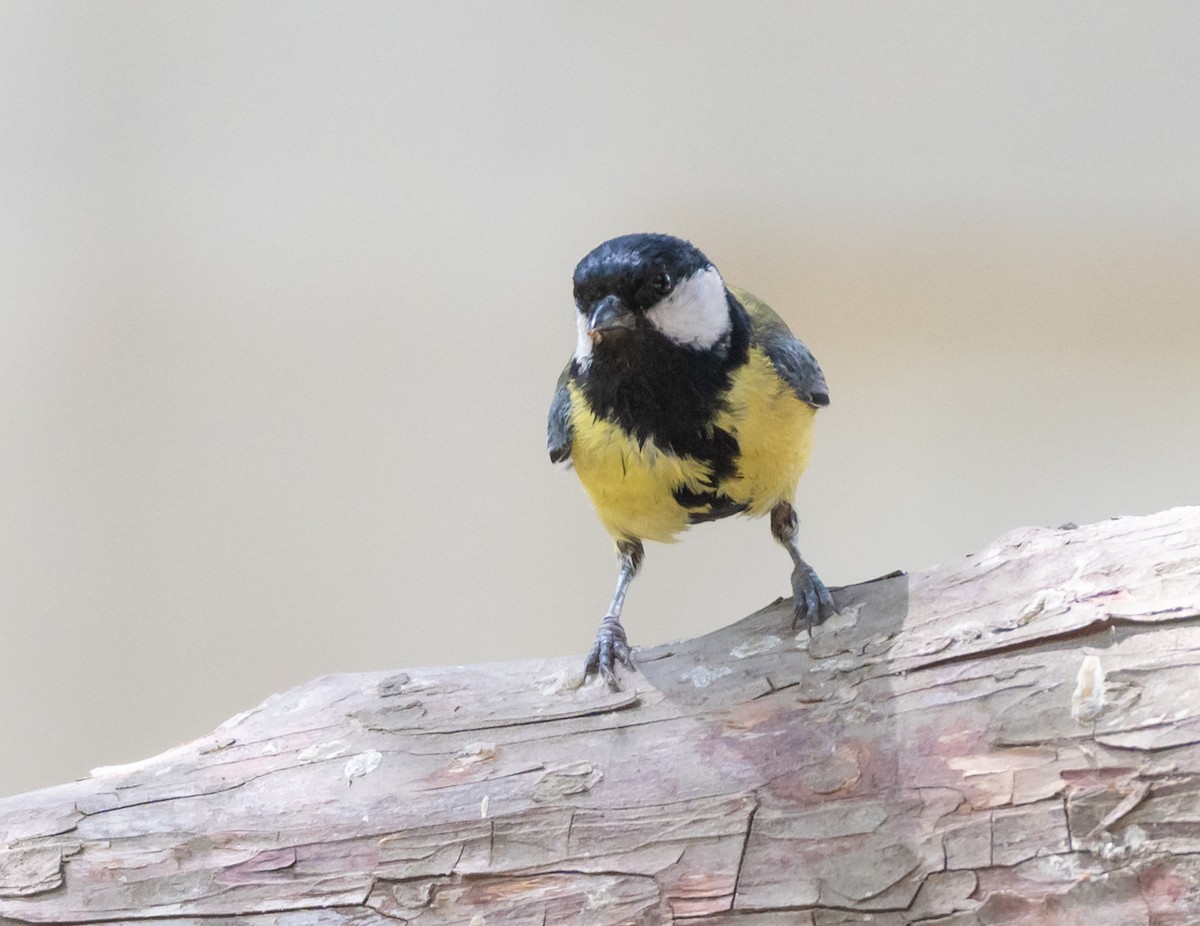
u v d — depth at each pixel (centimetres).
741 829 367
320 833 368
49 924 367
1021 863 365
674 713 368
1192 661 366
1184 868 365
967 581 368
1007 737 366
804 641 368
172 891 367
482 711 368
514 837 367
